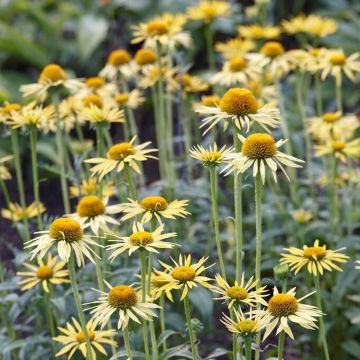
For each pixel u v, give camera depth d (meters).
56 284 4.64
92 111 4.39
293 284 5.38
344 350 5.32
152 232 3.48
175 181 5.66
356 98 9.10
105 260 4.32
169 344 4.91
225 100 3.66
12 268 6.43
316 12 10.55
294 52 5.79
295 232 5.73
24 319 5.88
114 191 5.04
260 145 3.33
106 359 4.19
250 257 5.73
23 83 9.38
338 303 5.21
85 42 9.73
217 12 6.25
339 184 5.93
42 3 11.18
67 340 3.73
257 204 3.41
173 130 7.69
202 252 5.33
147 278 3.48
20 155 8.70
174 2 10.02
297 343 5.50
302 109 5.99
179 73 5.57
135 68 5.77
